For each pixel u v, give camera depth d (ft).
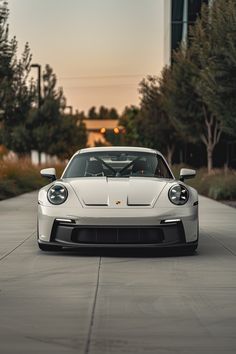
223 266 34.94
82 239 37.40
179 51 132.26
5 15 101.30
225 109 81.56
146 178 39.83
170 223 37.29
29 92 115.14
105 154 42.24
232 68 78.89
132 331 21.91
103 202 37.37
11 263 35.81
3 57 101.96
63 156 176.45
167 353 19.47
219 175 108.99
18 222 58.08
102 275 32.27
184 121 133.08
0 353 19.44
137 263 35.94
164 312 24.63
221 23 80.07
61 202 37.86
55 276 31.99
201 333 21.68
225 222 58.34
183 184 38.93
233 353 19.47
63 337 21.18
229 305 25.81
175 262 36.27
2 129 117.08
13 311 24.73
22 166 127.44
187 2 218.59
